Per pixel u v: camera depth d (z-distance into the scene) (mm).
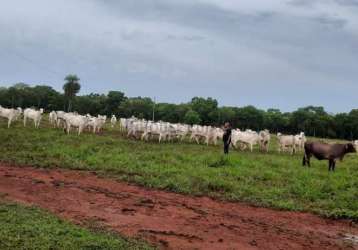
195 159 25375
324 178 22516
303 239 13633
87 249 10289
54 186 17047
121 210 14555
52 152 24797
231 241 12562
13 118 41125
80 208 14344
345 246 13406
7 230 10820
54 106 107812
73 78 102500
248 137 36312
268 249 12266
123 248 10633
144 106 106625
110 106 109250
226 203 17312
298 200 18484
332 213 16781
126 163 22859
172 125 39062
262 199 18062
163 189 18594
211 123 105438
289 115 113562
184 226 13492
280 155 35000
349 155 40469
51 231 11180
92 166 21891
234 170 22656
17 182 17141
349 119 102875
